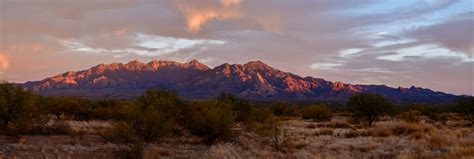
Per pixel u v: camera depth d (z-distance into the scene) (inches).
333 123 1968.5
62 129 1253.7
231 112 1250.6
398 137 1216.8
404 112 2770.7
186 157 882.1
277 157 870.4
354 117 2001.7
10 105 1147.9
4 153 837.8
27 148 917.2
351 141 1152.2
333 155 870.4
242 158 842.2
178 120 1263.5
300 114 2778.1
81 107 1894.7
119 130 970.1
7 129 1144.2
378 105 1891.0
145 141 1021.8
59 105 1836.9
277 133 1037.2
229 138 1198.9
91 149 940.6
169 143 1113.4
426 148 950.4
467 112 2118.6
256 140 1147.3
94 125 1549.0
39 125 1275.8
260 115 1561.3
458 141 1016.9
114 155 858.1
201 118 1169.4
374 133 1327.5
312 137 1275.8
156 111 1045.2
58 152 879.1
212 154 903.7
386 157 858.8
